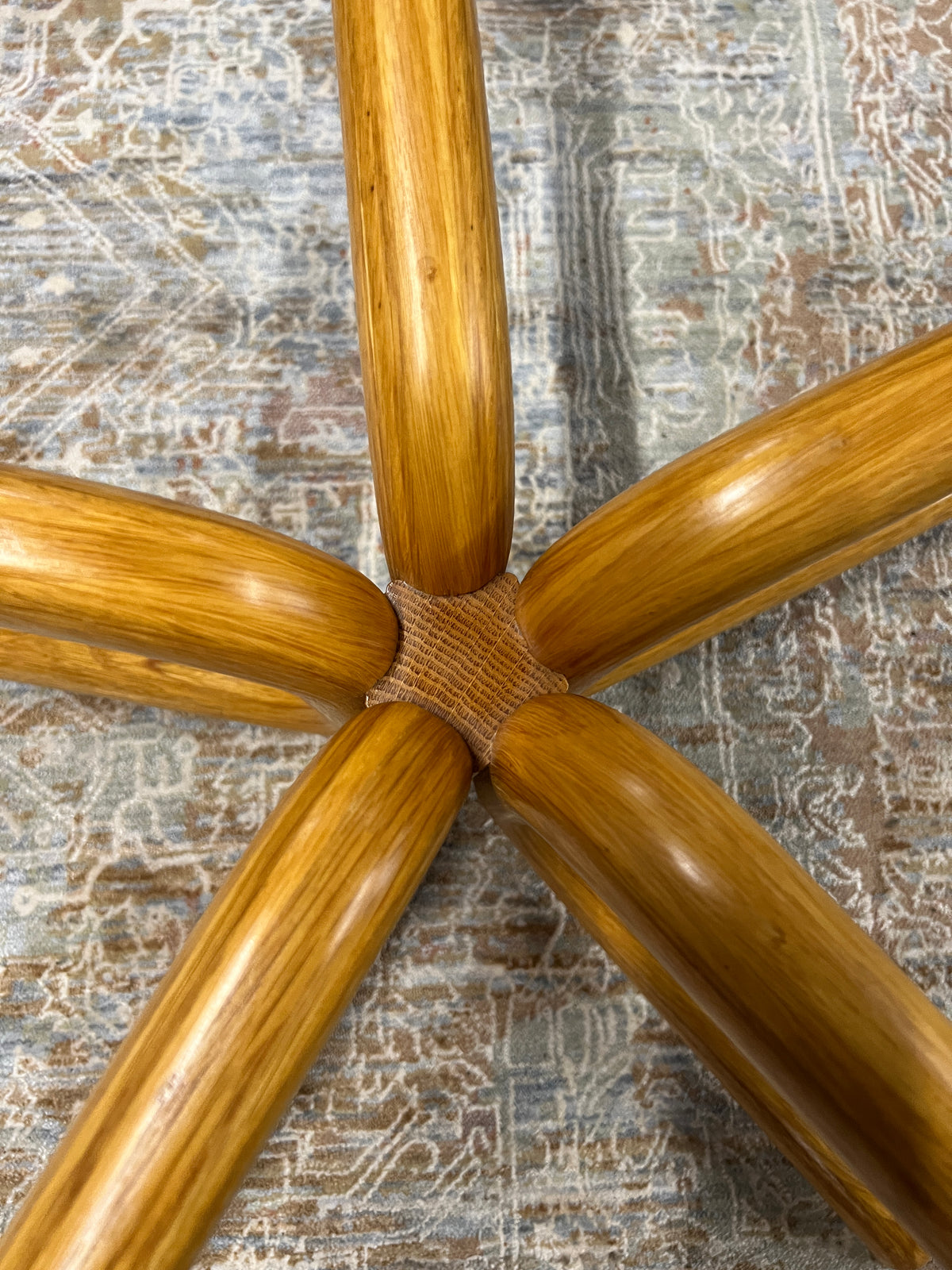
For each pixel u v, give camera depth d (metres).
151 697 0.42
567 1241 0.43
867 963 0.23
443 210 0.30
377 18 0.29
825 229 0.53
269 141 0.52
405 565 0.35
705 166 0.53
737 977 0.24
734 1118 0.44
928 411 0.27
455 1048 0.44
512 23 0.54
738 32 0.55
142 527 0.27
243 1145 0.26
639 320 0.51
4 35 0.53
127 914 0.45
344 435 0.49
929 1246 0.22
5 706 0.46
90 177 0.51
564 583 0.32
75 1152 0.26
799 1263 0.43
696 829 0.26
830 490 0.27
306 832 0.29
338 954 0.28
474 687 0.34
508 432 0.32
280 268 0.51
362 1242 0.42
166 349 0.50
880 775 0.48
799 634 0.49
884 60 0.55
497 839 0.46
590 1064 0.44
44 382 0.49
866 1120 0.22
